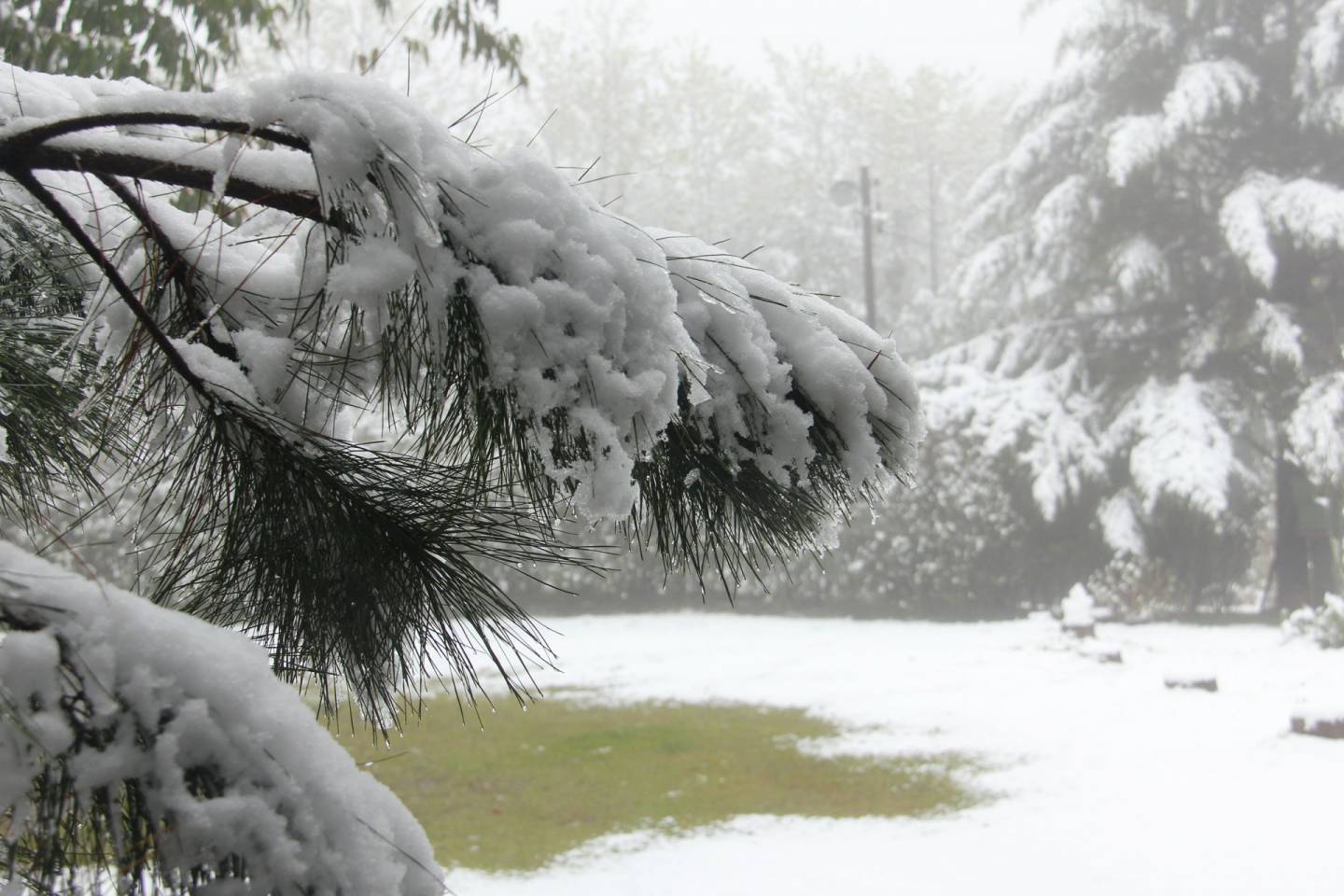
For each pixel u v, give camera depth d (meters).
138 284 1.66
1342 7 17.58
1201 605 17.94
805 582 18.27
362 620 1.50
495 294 1.35
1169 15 19.97
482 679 12.23
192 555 1.61
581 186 1.51
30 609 1.10
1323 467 16.47
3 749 1.02
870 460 1.60
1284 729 8.55
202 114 1.40
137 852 1.04
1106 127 19.38
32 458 1.84
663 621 17.45
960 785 7.48
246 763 1.09
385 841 1.11
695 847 6.20
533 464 1.46
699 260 1.57
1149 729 8.90
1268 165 19.12
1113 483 18.31
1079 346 20.12
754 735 9.38
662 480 1.57
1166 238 19.81
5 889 1.04
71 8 4.86
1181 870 5.59
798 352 1.59
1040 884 5.48
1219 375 18.95
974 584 17.48
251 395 1.55
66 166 1.49
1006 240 21.78
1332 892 5.21
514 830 6.57
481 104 1.53
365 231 1.39
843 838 6.33
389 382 1.53
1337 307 18.02
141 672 1.08
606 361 1.36
